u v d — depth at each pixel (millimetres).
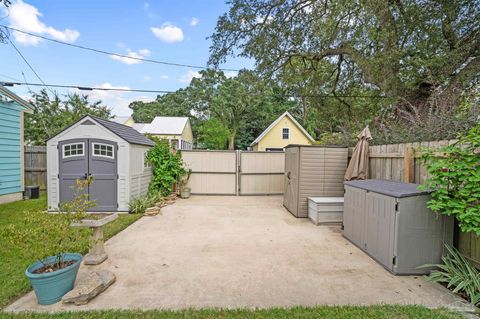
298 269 2893
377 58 7648
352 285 2523
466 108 3730
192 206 6664
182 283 2549
